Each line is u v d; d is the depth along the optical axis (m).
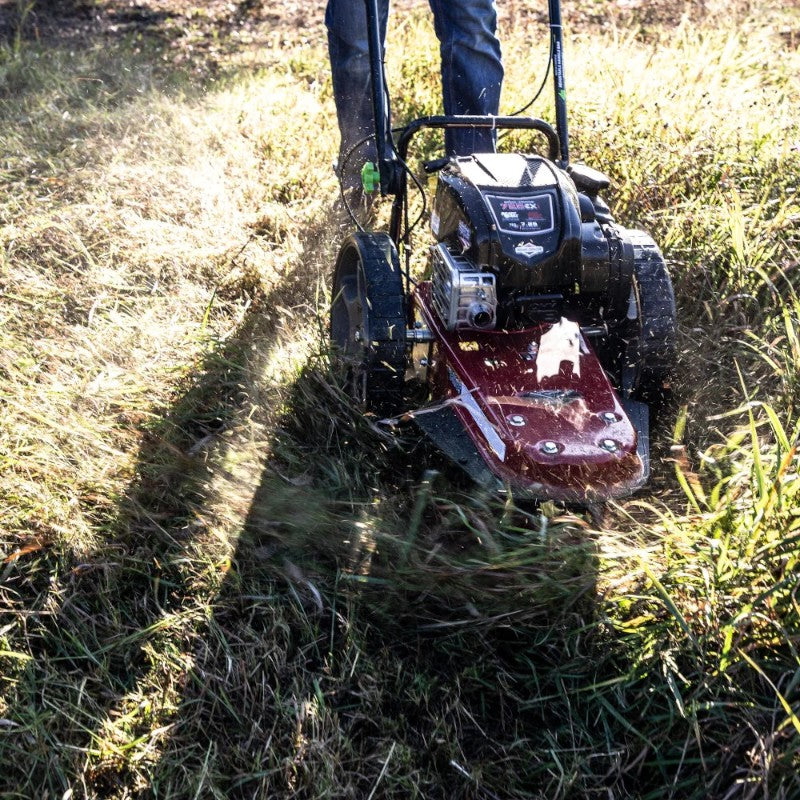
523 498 1.34
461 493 1.46
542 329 1.57
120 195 2.41
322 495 1.53
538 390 1.45
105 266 2.14
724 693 1.24
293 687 1.26
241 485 1.54
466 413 1.46
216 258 2.19
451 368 1.54
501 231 1.52
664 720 1.23
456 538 1.46
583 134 2.54
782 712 1.20
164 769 1.18
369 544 1.43
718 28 3.49
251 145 2.72
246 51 3.53
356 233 1.71
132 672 1.29
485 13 2.21
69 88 3.10
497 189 1.57
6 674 1.26
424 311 1.69
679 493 1.53
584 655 1.30
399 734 1.23
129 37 3.64
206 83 3.21
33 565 1.39
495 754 1.22
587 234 1.56
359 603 1.37
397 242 1.92
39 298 2.02
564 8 3.88
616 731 1.24
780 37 3.53
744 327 1.79
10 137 2.74
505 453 1.37
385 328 1.58
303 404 1.70
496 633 1.35
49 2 3.97
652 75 2.88
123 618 1.36
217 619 1.36
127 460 1.57
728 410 1.72
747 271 1.95
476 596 1.36
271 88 3.11
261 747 1.21
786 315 1.68
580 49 3.21
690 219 2.14
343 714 1.25
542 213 1.55
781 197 2.16
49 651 1.31
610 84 2.84
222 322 1.99
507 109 2.74
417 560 1.39
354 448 1.63
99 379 1.71
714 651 1.26
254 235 2.32
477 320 1.54
